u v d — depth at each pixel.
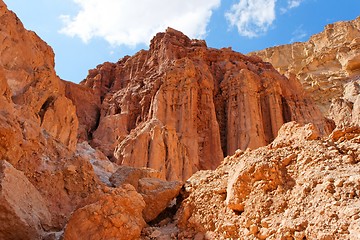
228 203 8.42
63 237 8.18
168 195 10.95
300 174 7.64
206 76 39.12
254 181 8.22
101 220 8.05
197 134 33.03
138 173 13.61
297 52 81.50
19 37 21.34
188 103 34.38
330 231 5.87
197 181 11.06
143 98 37.09
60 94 22.97
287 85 41.50
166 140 28.41
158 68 40.94
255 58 47.72
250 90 37.50
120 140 31.53
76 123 22.27
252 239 7.18
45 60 24.25
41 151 12.05
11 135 10.38
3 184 8.17
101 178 16.02
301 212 6.76
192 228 9.01
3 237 7.92
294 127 9.71
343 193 6.44
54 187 11.13
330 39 76.88
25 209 8.63
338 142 8.29
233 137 34.78
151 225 10.32
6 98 13.03
